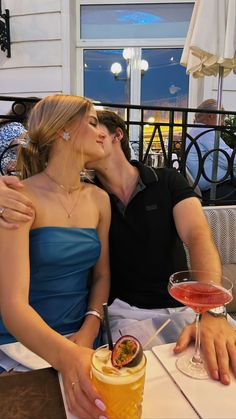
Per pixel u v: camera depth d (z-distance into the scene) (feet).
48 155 3.81
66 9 15.70
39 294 3.61
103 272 4.26
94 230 3.92
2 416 2.12
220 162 9.61
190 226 4.30
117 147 4.37
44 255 3.49
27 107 6.51
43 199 3.63
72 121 3.63
